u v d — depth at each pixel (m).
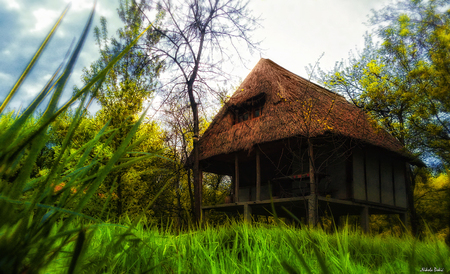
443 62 8.52
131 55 10.15
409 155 12.51
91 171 0.80
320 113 12.03
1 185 0.57
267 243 2.49
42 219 0.65
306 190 11.90
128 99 9.75
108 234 1.90
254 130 12.92
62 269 0.95
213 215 17.16
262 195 14.54
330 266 1.81
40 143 0.61
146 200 10.95
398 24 10.85
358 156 12.51
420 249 2.57
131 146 0.76
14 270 0.57
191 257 1.95
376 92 11.43
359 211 13.28
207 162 15.37
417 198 13.95
